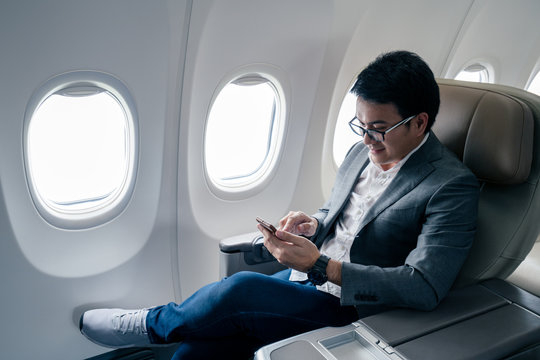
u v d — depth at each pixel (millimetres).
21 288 1441
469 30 2230
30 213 1387
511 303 1068
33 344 1532
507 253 1150
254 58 1580
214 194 1776
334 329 967
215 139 1763
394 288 1005
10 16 1096
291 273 1374
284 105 1785
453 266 1037
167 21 1307
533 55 2732
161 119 1491
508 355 901
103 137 1505
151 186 1596
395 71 1006
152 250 1689
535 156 1106
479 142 1149
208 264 1860
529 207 1122
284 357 873
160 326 1225
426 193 1109
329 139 2025
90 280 1577
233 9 1386
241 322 1118
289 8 1496
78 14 1177
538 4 2434
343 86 1907
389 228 1169
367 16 1730
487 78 2670
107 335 1351
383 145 1116
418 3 1869
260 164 1937
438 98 1071
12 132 1243
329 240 1371
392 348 895
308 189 2074
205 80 1506
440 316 1009
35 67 1198
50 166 1447
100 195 1573
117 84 1356
